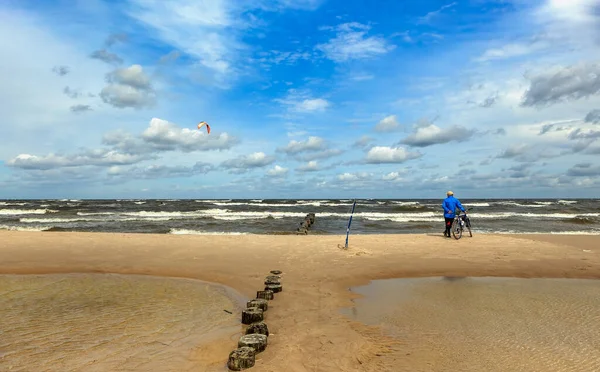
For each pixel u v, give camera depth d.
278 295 7.96
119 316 6.73
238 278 9.70
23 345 5.30
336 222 28.91
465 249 13.34
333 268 10.59
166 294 8.32
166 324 6.27
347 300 7.64
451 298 7.83
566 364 4.57
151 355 4.95
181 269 10.70
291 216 35.12
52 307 7.29
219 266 10.95
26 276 10.06
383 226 25.84
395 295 8.07
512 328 5.93
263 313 6.66
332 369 4.46
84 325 6.21
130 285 9.13
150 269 10.74
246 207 52.97
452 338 5.48
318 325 6.09
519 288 8.72
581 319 6.38
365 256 12.13
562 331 5.77
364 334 5.66
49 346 5.26
